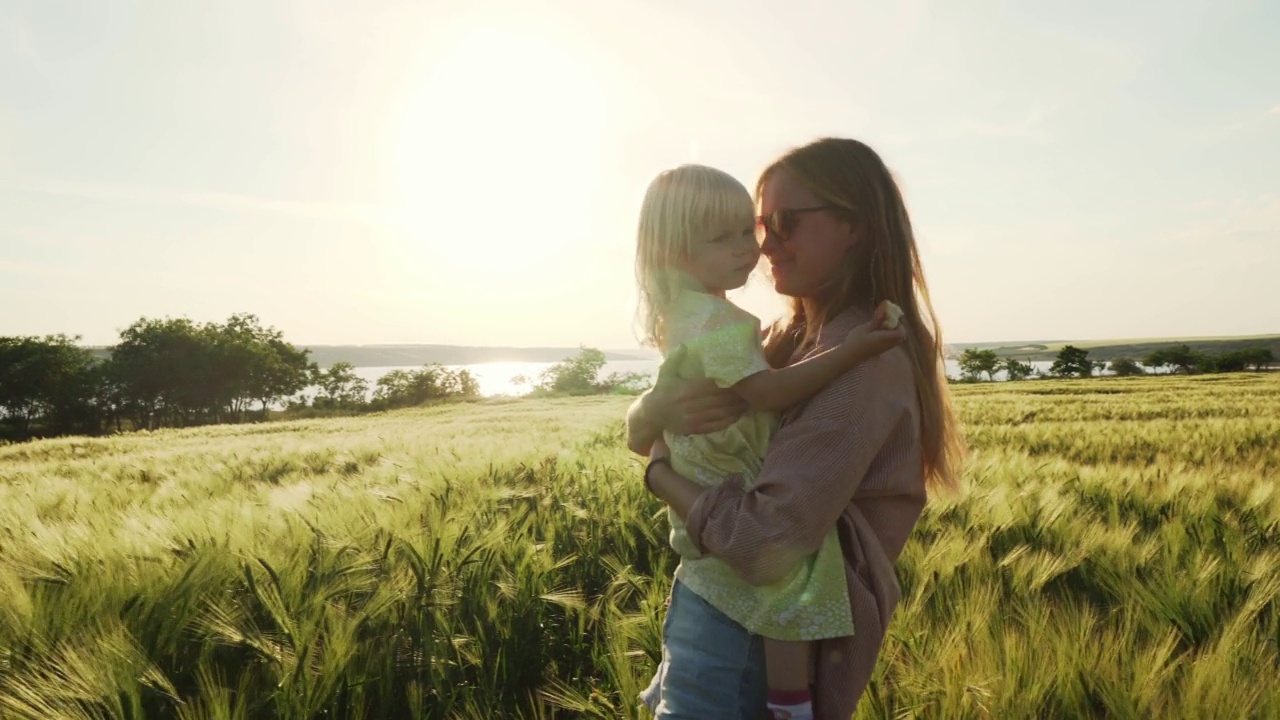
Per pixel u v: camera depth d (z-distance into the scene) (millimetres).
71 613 2779
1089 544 3699
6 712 2146
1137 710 2137
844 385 1199
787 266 1438
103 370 66375
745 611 1293
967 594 3020
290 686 2328
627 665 2420
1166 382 43812
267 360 70938
